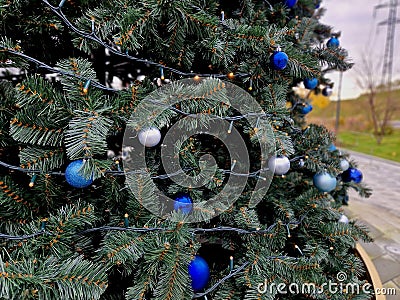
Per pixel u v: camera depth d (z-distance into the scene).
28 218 0.63
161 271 0.63
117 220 0.69
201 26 0.63
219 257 0.90
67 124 0.59
